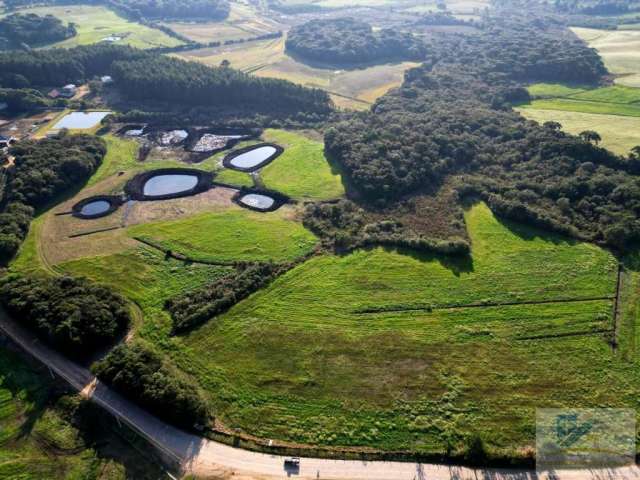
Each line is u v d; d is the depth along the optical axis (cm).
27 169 10394
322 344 6944
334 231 9394
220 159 12350
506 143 12206
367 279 8162
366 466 5412
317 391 6266
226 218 9912
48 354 6762
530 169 11088
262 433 5756
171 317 7419
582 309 7481
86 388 6256
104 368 6231
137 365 6178
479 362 6650
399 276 8219
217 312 7462
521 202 9800
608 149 11631
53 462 5472
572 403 6088
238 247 9012
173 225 9638
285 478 5291
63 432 5775
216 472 5334
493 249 8831
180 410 5756
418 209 10088
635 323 7212
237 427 5825
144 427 5794
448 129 12744
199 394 6119
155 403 5825
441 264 8481
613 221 8981
